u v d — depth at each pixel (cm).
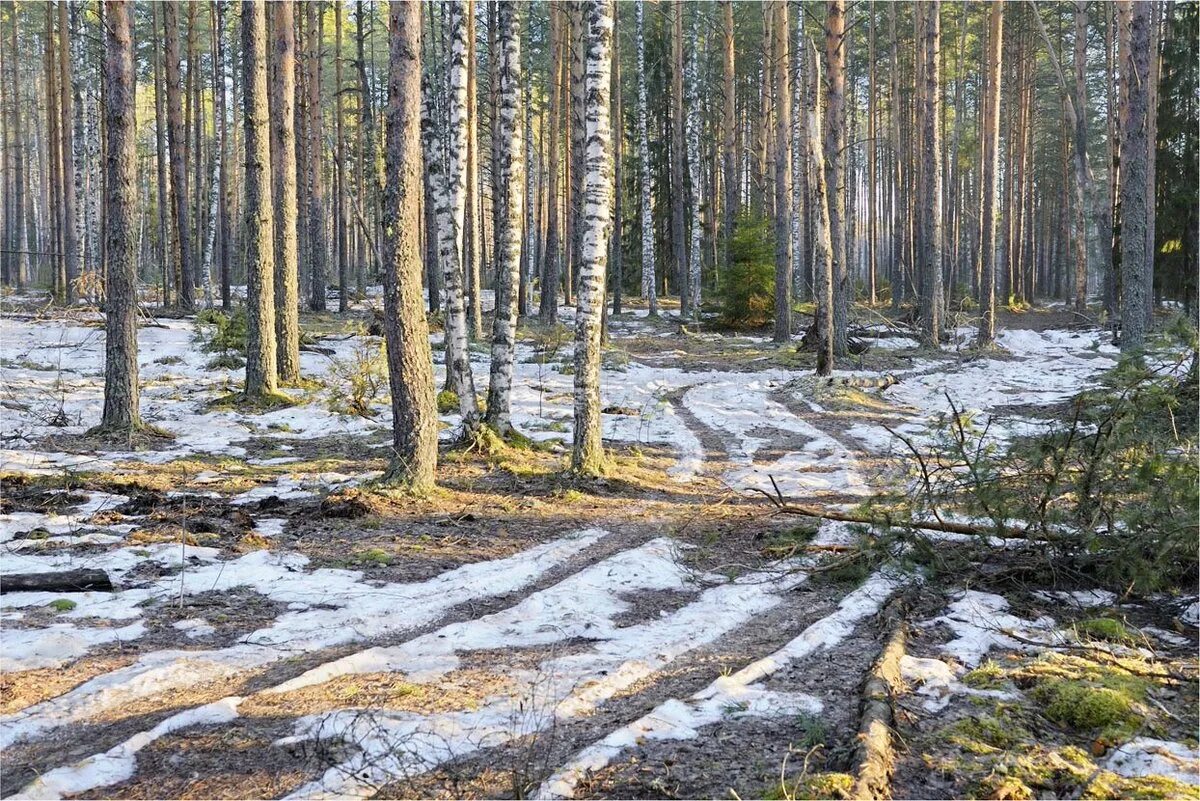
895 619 570
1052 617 595
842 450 1256
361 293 3406
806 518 874
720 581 703
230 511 855
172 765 395
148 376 1748
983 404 1633
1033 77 4391
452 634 561
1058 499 700
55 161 3123
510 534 821
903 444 1288
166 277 2942
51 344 2062
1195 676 485
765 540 804
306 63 3175
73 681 489
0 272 4003
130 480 962
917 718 436
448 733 420
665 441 1338
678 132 3138
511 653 538
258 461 1122
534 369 2022
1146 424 634
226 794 370
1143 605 622
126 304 1224
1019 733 419
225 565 702
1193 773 378
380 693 471
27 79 4897
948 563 691
